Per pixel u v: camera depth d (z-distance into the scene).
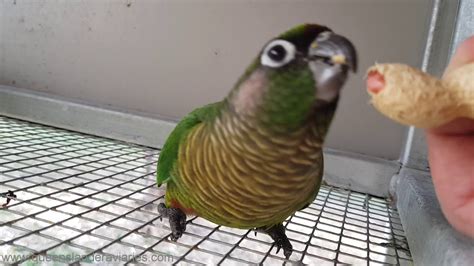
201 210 0.16
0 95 0.31
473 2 0.22
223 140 0.14
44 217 0.19
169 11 0.32
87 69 0.33
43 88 0.34
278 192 0.14
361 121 0.29
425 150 0.24
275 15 0.30
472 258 0.12
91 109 0.30
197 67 0.32
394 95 0.10
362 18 0.28
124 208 0.20
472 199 0.13
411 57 0.28
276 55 0.13
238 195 0.14
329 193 0.25
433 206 0.16
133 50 0.32
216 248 0.20
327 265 0.20
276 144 0.13
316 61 0.12
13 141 0.26
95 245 0.18
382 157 0.29
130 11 0.32
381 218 0.22
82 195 0.19
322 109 0.13
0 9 0.34
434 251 0.14
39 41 0.34
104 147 0.29
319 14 0.29
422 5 0.27
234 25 0.31
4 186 0.21
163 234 0.19
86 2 0.33
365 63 0.28
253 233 0.21
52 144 0.27
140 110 0.33
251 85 0.13
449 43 0.23
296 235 0.21
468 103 0.10
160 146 0.29
